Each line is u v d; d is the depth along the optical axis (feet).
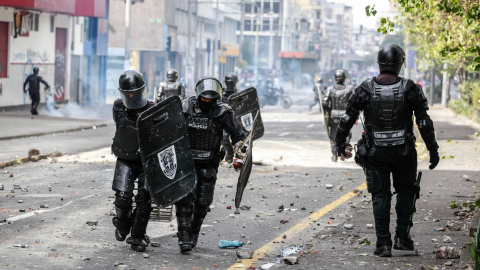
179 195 34.76
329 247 37.29
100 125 131.54
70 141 100.37
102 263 33.14
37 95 147.95
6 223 42.70
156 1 283.38
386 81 33.86
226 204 51.67
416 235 39.63
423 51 190.39
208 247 37.86
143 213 35.53
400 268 31.68
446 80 230.89
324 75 339.36
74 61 202.80
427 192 57.21
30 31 168.45
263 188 60.29
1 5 148.56
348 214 48.21
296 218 47.16
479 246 27.94
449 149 96.99
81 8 185.37
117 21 272.72
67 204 50.19
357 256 34.47
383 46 34.30
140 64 290.97
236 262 34.17
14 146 90.99
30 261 32.99
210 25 436.35
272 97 230.89
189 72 305.94
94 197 53.52
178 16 340.59
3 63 157.17
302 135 118.42
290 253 36.19
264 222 45.52
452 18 98.43
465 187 60.18
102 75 223.92
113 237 39.42
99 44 216.74
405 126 33.94
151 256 34.96
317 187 61.52
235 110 69.87
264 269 32.32
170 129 34.47
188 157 34.99
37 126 119.24
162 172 34.35
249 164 36.40
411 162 34.14
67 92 195.52
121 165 35.73
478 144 105.19
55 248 36.09
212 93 35.32
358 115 34.83
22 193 55.16
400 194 34.96
